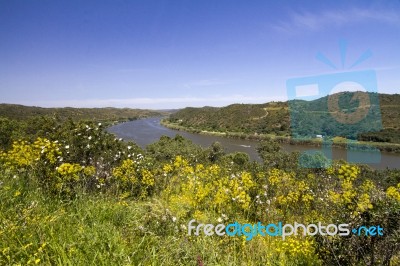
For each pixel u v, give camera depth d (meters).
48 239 2.56
